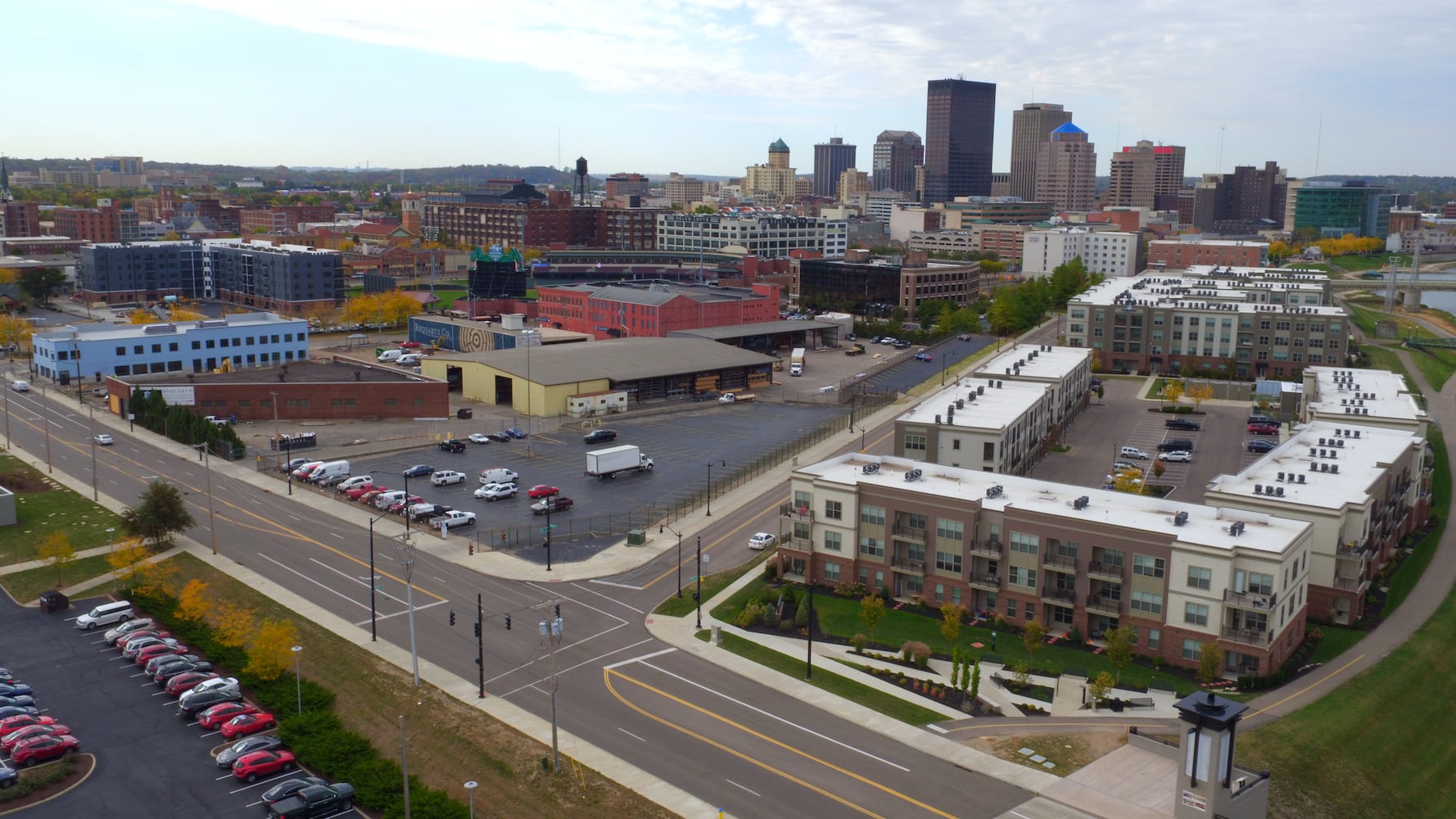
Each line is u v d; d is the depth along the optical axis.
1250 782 62.50
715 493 137.88
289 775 71.75
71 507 128.50
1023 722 79.06
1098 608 94.06
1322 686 86.25
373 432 172.88
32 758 72.31
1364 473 112.88
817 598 105.19
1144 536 91.56
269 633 83.06
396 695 82.12
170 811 67.06
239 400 178.00
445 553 114.56
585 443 166.12
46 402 185.88
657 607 100.69
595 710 80.19
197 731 77.56
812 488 109.31
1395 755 77.12
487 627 95.44
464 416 183.62
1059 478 145.62
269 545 115.88
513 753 73.81
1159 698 83.62
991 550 99.75
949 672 88.19
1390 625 99.75
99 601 102.12
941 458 131.38
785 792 69.31
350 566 110.12
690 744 75.38
